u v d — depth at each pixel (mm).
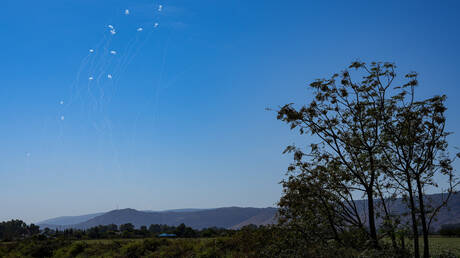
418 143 16281
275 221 17984
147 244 37188
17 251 46062
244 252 19031
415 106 16281
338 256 14727
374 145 16750
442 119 15609
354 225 16266
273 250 17125
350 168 16797
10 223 199875
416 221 15562
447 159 15836
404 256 15133
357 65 16656
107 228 179750
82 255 39344
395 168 16469
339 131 17328
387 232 15820
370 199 16531
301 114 17281
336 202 17016
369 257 13914
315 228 17203
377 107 16500
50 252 43969
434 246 25016
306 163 17500
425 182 16281
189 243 32750
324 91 17000
